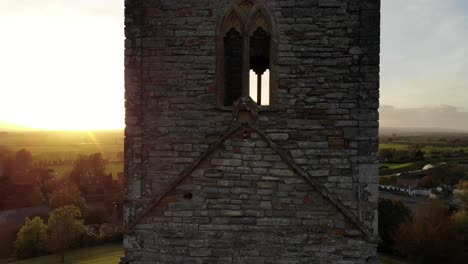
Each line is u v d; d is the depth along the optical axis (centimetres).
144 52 834
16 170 7950
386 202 4662
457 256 4091
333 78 806
